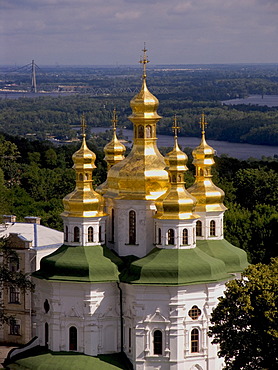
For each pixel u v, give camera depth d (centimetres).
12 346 15325
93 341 11838
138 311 11625
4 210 16312
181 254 11819
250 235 18362
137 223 12275
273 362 10575
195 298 11681
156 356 11662
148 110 12450
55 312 11919
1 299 15450
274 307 10562
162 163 12419
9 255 14612
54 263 12000
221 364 11912
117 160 13862
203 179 13225
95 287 11819
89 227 12125
